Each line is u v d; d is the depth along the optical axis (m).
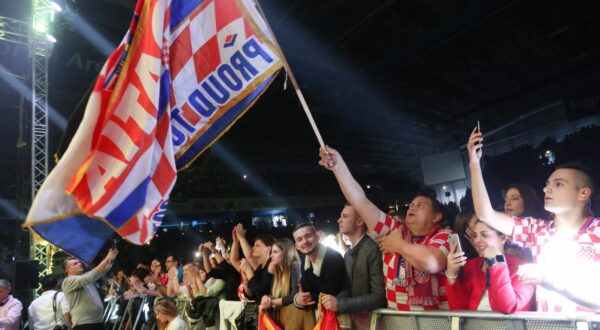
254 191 22.80
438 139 34.50
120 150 1.81
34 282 6.72
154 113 1.84
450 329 1.83
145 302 5.50
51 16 9.55
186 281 4.71
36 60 9.38
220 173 22.92
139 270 6.76
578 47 23.58
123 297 6.02
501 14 19.53
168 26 2.05
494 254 1.77
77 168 1.80
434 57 23.11
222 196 21.20
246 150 25.72
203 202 20.36
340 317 2.35
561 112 26.75
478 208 1.91
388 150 33.81
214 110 2.11
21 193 9.42
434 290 2.11
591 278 1.49
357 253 2.39
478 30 20.77
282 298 2.73
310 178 26.06
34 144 8.95
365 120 28.67
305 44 20.50
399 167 36.62
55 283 4.71
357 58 22.73
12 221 14.91
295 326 2.61
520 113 28.64
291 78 2.06
